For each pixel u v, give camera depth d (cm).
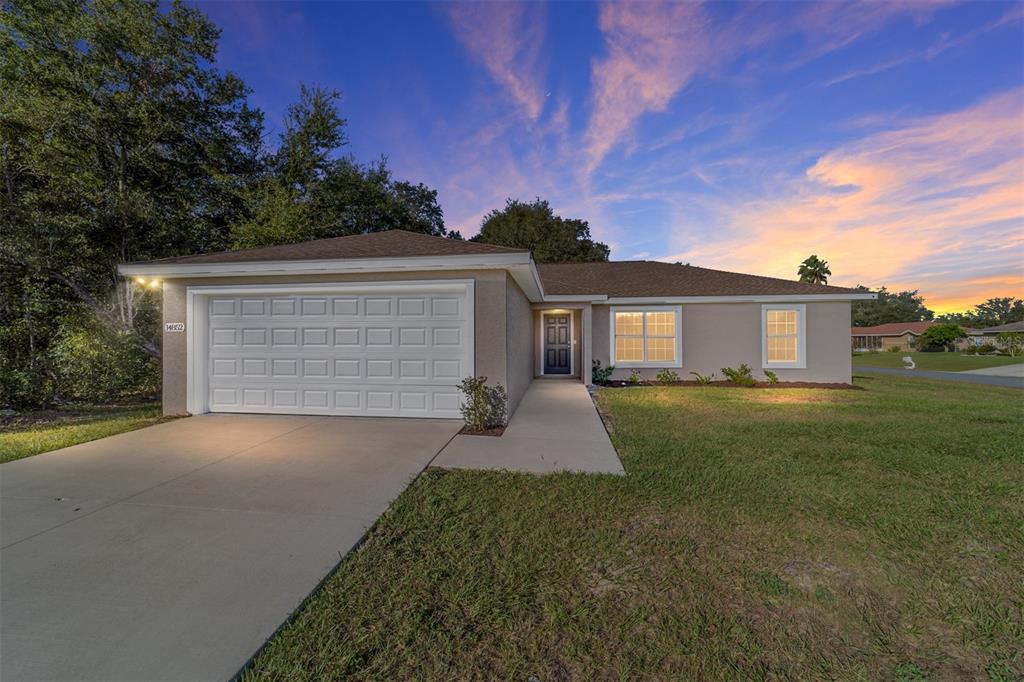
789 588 248
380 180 2181
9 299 846
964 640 209
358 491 387
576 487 398
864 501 369
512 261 636
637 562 274
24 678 173
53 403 865
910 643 206
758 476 431
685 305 1252
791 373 1224
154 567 260
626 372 1270
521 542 296
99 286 963
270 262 666
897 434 606
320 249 748
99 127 1125
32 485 398
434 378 686
